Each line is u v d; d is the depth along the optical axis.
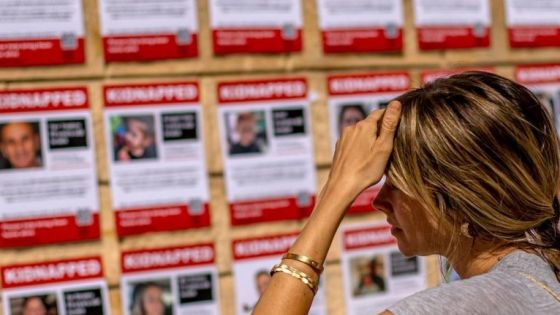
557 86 3.23
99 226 2.65
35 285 2.59
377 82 3.00
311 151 2.90
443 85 1.43
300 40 2.90
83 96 2.64
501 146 1.35
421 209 1.45
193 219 2.75
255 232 2.83
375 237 2.99
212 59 2.79
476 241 1.43
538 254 1.40
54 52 2.62
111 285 2.66
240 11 2.82
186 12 2.76
